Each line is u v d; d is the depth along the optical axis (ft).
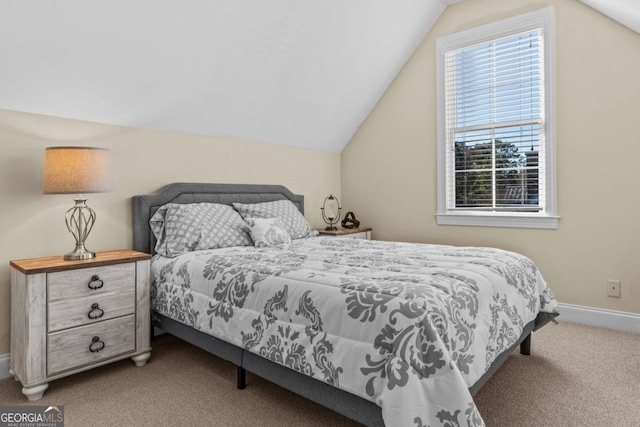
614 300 9.27
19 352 6.47
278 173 12.34
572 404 5.92
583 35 9.45
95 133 8.32
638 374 6.88
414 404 3.94
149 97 8.55
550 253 10.11
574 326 9.48
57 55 6.85
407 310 4.33
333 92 11.75
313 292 5.24
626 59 8.95
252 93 10.09
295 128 12.14
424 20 11.54
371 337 4.45
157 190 9.38
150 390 6.59
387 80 12.75
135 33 7.30
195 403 6.15
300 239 10.55
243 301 6.12
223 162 10.80
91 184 6.95
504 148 10.91
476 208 11.50
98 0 6.53
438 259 7.00
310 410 5.95
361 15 9.99
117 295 7.20
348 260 6.95
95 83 7.63
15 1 5.92
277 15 8.66
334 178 14.38
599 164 9.36
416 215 12.59
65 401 6.22
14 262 6.80
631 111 8.93
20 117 7.25
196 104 9.41
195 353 8.32
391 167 13.12
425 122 12.25
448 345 4.30
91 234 8.27
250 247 9.05
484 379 5.24
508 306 6.01
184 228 8.59
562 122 9.80
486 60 11.07
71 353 6.59
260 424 5.55
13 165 7.17
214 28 8.10
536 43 10.24
